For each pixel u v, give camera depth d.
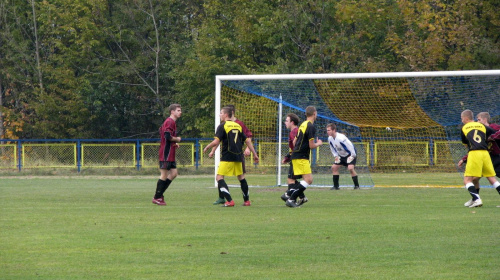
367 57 78.31
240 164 27.52
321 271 13.56
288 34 79.31
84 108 85.06
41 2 87.50
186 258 15.03
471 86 47.66
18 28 89.19
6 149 62.91
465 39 71.62
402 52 73.81
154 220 22.19
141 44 88.75
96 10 86.12
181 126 87.44
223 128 27.09
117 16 88.56
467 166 26.64
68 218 22.91
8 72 87.12
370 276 13.07
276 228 19.92
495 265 14.08
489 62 73.81
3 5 87.25
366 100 52.16
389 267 13.93
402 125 52.41
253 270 13.69
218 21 84.19
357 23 79.12
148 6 88.81
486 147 26.34
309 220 22.05
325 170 53.78
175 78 81.62
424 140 59.38
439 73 39.75
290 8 79.44
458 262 14.41
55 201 30.73
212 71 77.12
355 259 14.82
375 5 77.81
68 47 90.12
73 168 62.97
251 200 31.11
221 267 14.02
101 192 37.41
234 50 80.50
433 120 51.25
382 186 43.84
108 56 88.94
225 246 16.64
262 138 53.31
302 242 17.22
